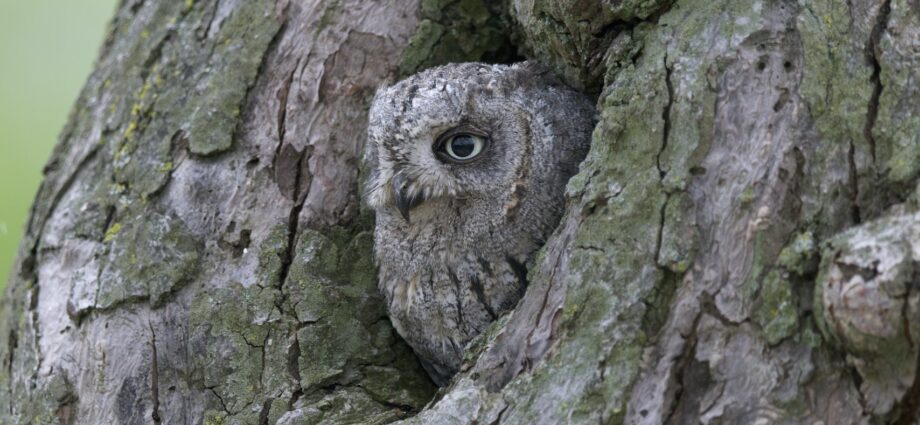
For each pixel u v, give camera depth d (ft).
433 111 23.62
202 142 25.18
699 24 19.43
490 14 26.94
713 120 18.62
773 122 18.33
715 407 17.40
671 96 19.08
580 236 19.21
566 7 21.33
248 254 24.57
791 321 17.24
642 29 20.39
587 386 18.16
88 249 25.00
